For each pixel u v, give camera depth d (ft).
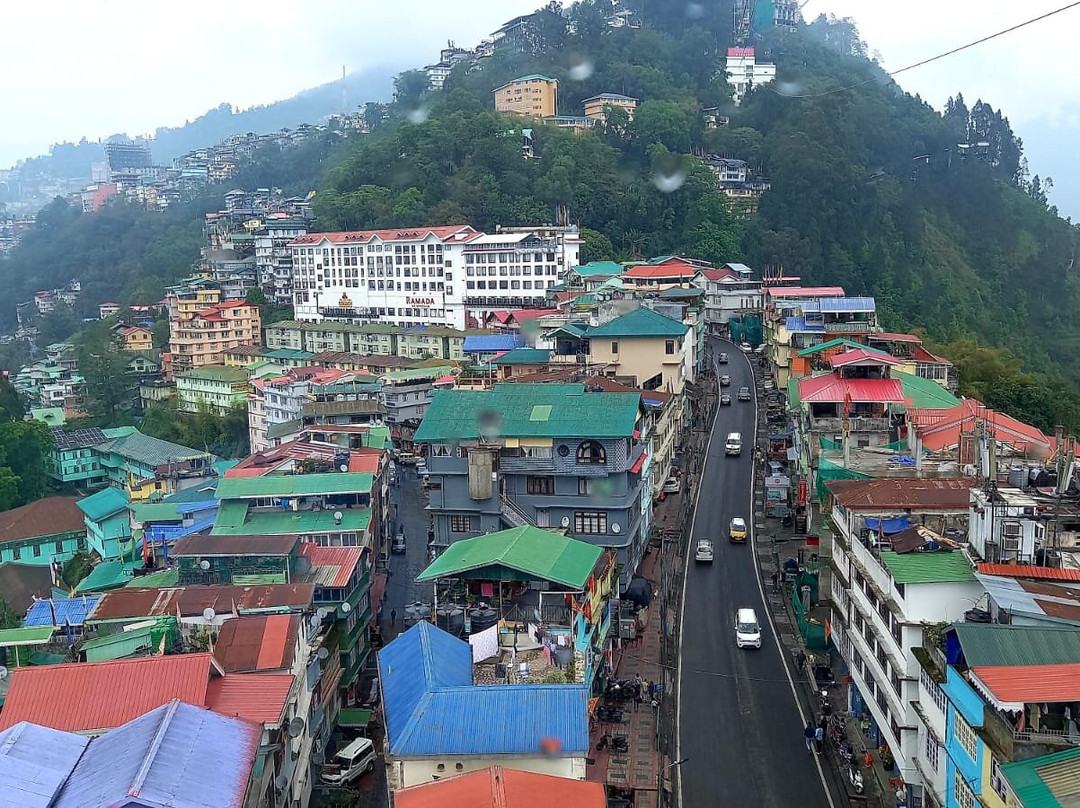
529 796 78.95
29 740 84.33
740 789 114.42
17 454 313.32
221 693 99.91
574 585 119.65
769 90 611.88
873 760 118.32
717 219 507.71
